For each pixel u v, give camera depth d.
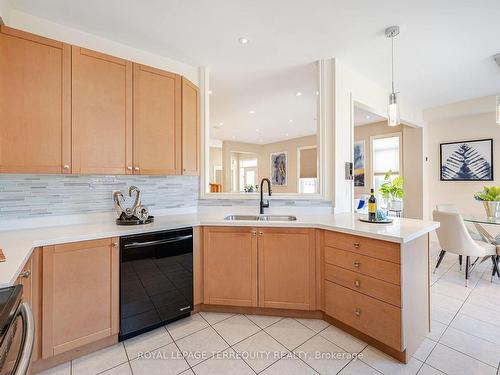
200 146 2.99
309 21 2.16
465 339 1.96
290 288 2.24
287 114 5.25
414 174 5.01
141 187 2.62
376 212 2.30
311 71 3.13
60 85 1.90
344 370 1.63
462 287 2.93
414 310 1.82
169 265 2.13
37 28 2.07
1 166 1.70
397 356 1.73
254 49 2.61
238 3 1.93
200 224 2.34
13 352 0.78
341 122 2.84
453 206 4.09
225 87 3.68
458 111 4.41
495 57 2.77
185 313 2.23
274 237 2.26
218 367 1.67
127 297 1.92
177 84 2.52
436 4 1.94
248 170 10.98
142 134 2.29
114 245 1.87
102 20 2.12
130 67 2.23
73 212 2.23
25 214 2.02
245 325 2.16
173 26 2.22
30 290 1.53
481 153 4.38
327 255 2.14
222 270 2.33
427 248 2.04
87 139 2.01
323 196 2.79
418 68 3.04
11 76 1.73
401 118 4.23
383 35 2.37
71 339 1.70
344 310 2.01
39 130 1.82
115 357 1.76
